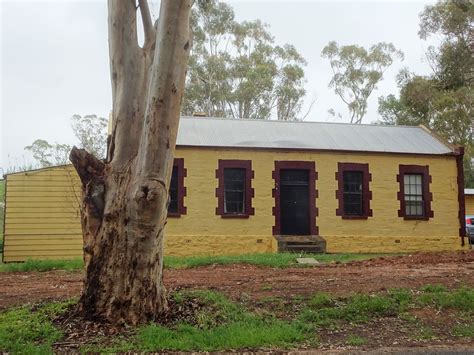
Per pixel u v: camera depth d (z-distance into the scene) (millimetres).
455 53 22938
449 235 19844
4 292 9273
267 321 7285
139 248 6863
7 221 16797
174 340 6391
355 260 13977
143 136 6691
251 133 20375
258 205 18656
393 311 7824
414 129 23031
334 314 7625
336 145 19766
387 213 19516
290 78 42469
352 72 43938
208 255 17516
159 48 6590
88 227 7027
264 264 13000
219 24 39812
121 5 7184
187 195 18219
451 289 8984
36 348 6090
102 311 6879
